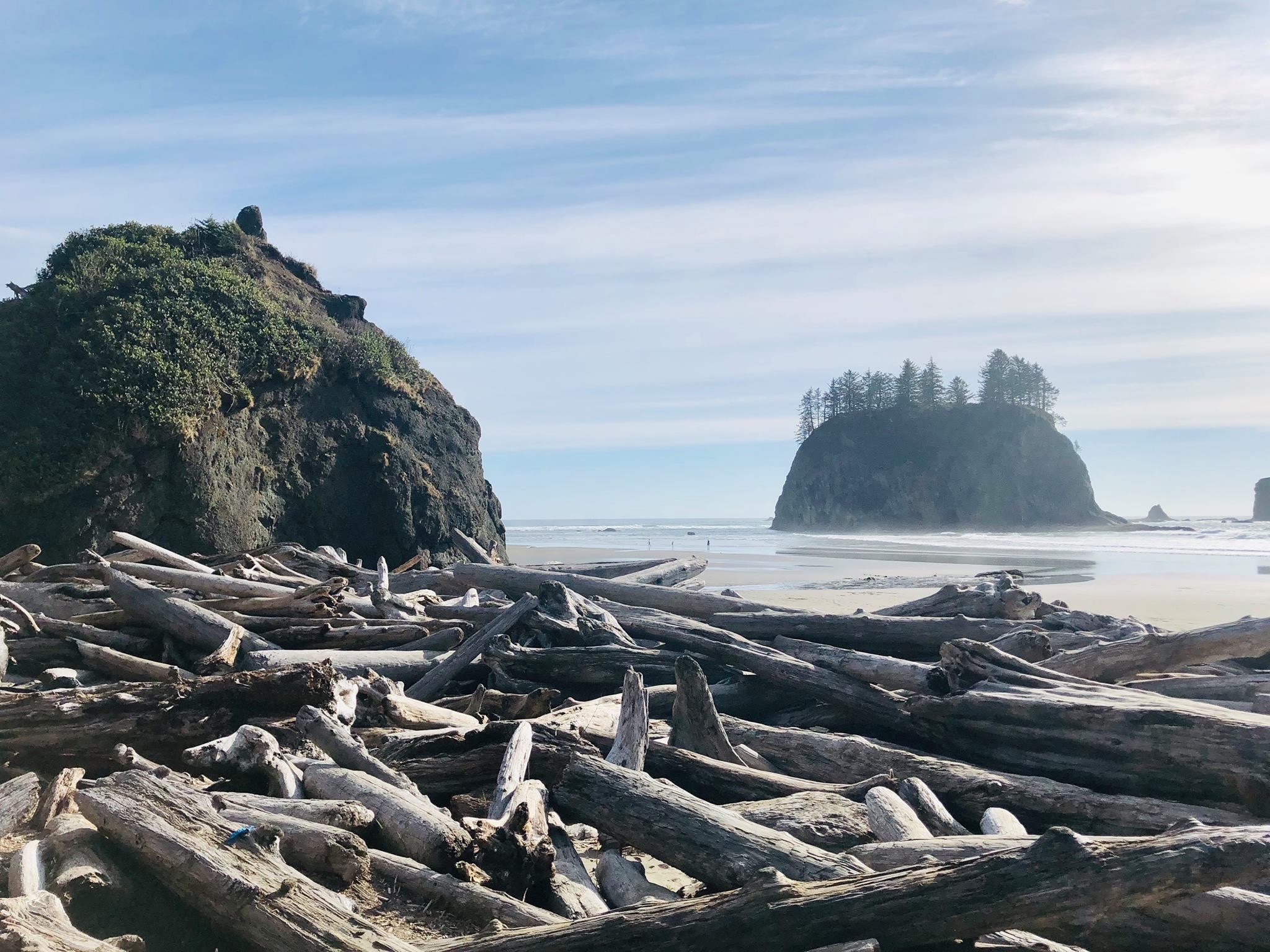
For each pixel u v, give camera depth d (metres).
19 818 4.99
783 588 22.70
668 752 6.27
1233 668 8.92
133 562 13.35
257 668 9.17
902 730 7.43
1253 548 38.88
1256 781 5.27
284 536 24.34
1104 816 5.46
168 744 6.31
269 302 25.83
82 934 3.56
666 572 17.52
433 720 7.99
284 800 5.20
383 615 11.37
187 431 21.64
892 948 3.49
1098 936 4.01
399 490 26.06
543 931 3.69
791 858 4.28
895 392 146.88
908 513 129.88
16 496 19.80
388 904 4.45
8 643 9.92
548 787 5.83
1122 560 32.75
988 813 5.41
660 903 3.76
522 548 50.19
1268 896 3.89
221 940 3.96
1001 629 9.39
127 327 22.47
